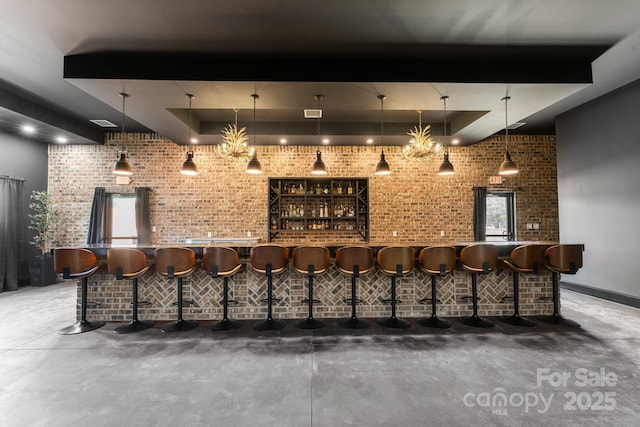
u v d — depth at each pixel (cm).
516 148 668
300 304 377
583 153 504
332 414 196
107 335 329
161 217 642
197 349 293
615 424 186
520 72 344
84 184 642
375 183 653
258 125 568
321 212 641
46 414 197
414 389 224
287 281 378
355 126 573
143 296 375
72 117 548
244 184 648
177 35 296
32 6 253
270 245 338
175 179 645
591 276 493
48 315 401
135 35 296
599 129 478
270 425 187
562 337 318
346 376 242
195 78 333
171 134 550
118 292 375
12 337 324
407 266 342
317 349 291
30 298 493
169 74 332
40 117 489
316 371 250
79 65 329
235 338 319
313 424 187
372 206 650
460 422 188
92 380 238
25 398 214
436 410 200
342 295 379
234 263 339
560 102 497
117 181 639
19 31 287
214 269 336
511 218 672
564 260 355
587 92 458
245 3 254
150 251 365
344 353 283
